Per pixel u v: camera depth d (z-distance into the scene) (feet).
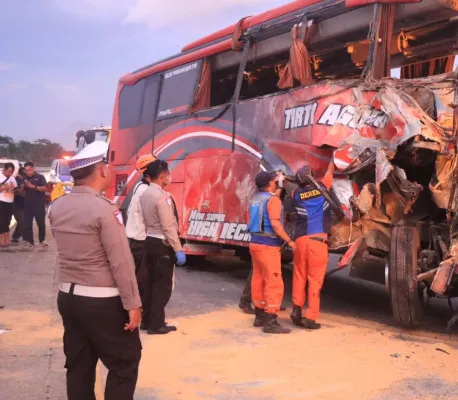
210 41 35.47
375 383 15.92
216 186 32.73
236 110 31.63
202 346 19.61
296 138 26.22
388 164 20.24
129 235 22.40
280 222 21.48
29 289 28.76
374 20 23.98
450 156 20.25
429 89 21.58
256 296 22.29
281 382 16.05
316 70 28.60
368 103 22.57
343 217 22.52
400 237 21.09
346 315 25.20
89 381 12.07
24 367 16.96
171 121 38.09
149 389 15.51
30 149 258.16
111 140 46.52
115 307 11.40
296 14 28.78
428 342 20.31
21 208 49.16
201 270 37.81
